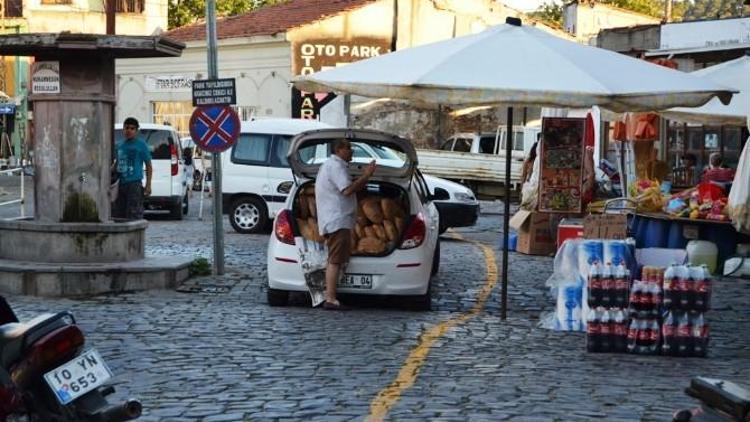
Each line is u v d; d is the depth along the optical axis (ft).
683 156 85.97
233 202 83.25
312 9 153.07
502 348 40.47
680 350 39.40
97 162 54.13
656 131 73.26
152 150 94.68
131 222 56.54
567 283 45.06
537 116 146.72
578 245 45.16
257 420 29.04
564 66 44.01
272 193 82.53
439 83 43.04
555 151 60.29
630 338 39.63
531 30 46.70
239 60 149.48
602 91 42.86
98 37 51.42
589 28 170.19
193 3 218.38
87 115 53.67
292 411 30.04
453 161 122.21
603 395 32.32
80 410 23.68
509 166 46.93
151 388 32.96
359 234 49.03
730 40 92.99
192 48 153.17
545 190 60.54
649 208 65.98
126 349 39.09
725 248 64.44
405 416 29.35
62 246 53.36
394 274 48.26
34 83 53.78
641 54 112.68
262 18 155.84
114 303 49.70
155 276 53.67
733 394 19.42
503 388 33.22
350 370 35.78
